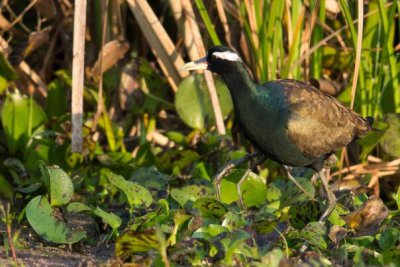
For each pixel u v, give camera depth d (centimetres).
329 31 1292
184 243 866
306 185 1015
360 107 1220
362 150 1225
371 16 1244
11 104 1224
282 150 1001
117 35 1286
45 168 974
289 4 1212
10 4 1368
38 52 1360
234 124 1299
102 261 864
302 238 904
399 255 871
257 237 971
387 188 1267
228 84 1017
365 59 1223
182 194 991
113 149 1261
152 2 1365
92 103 1266
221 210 906
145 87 1307
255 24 1182
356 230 945
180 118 1304
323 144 1015
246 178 1062
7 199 1129
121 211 1055
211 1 1263
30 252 920
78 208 965
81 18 1131
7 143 1235
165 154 1195
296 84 1029
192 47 1223
